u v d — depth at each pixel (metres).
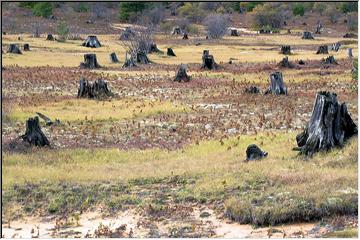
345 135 76.19
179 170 71.06
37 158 79.62
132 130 100.00
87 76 170.62
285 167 68.81
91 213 58.09
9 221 56.28
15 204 61.09
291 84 153.75
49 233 52.06
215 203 57.84
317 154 73.88
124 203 60.09
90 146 88.94
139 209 57.66
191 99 131.75
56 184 67.38
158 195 62.03
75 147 87.94
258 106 120.75
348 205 51.94
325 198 52.81
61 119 107.56
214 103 125.56
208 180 65.06
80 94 134.12
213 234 49.25
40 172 71.75
